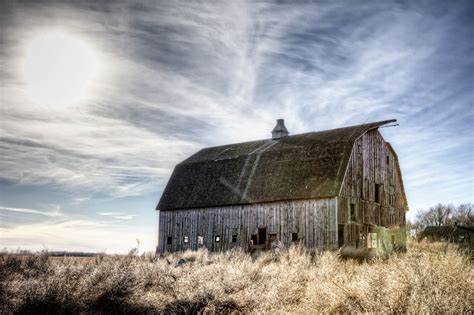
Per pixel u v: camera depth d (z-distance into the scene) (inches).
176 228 1379.2
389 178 1373.0
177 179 1473.9
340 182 1091.3
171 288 499.5
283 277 512.7
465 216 3897.6
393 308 331.9
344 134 1246.9
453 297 320.2
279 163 1253.7
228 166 1374.3
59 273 502.6
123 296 459.5
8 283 476.1
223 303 424.2
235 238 1236.5
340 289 392.8
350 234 1110.4
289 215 1145.4
